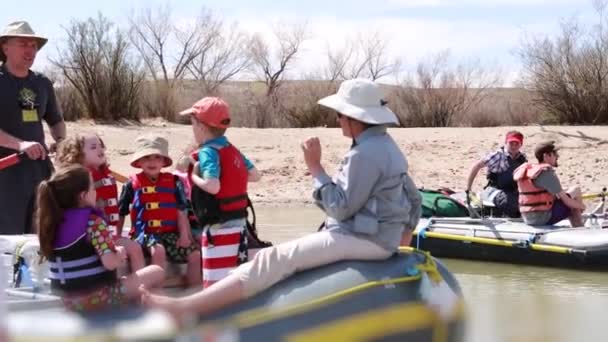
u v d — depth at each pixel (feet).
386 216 16.98
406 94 94.53
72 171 17.12
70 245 16.89
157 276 18.08
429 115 93.61
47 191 17.06
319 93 91.45
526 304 23.66
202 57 107.55
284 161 63.05
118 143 65.57
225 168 19.45
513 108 94.43
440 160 65.82
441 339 16.98
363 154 16.72
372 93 17.21
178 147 66.23
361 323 16.16
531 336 19.45
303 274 16.76
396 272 16.87
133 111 79.97
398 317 16.44
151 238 20.68
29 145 21.77
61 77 80.07
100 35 80.28
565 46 92.94
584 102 91.25
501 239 33.42
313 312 16.03
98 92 78.59
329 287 16.35
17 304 15.57
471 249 33.91
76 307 15.98
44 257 17.56
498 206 36.70
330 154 65.67
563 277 30.19
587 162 64.69
